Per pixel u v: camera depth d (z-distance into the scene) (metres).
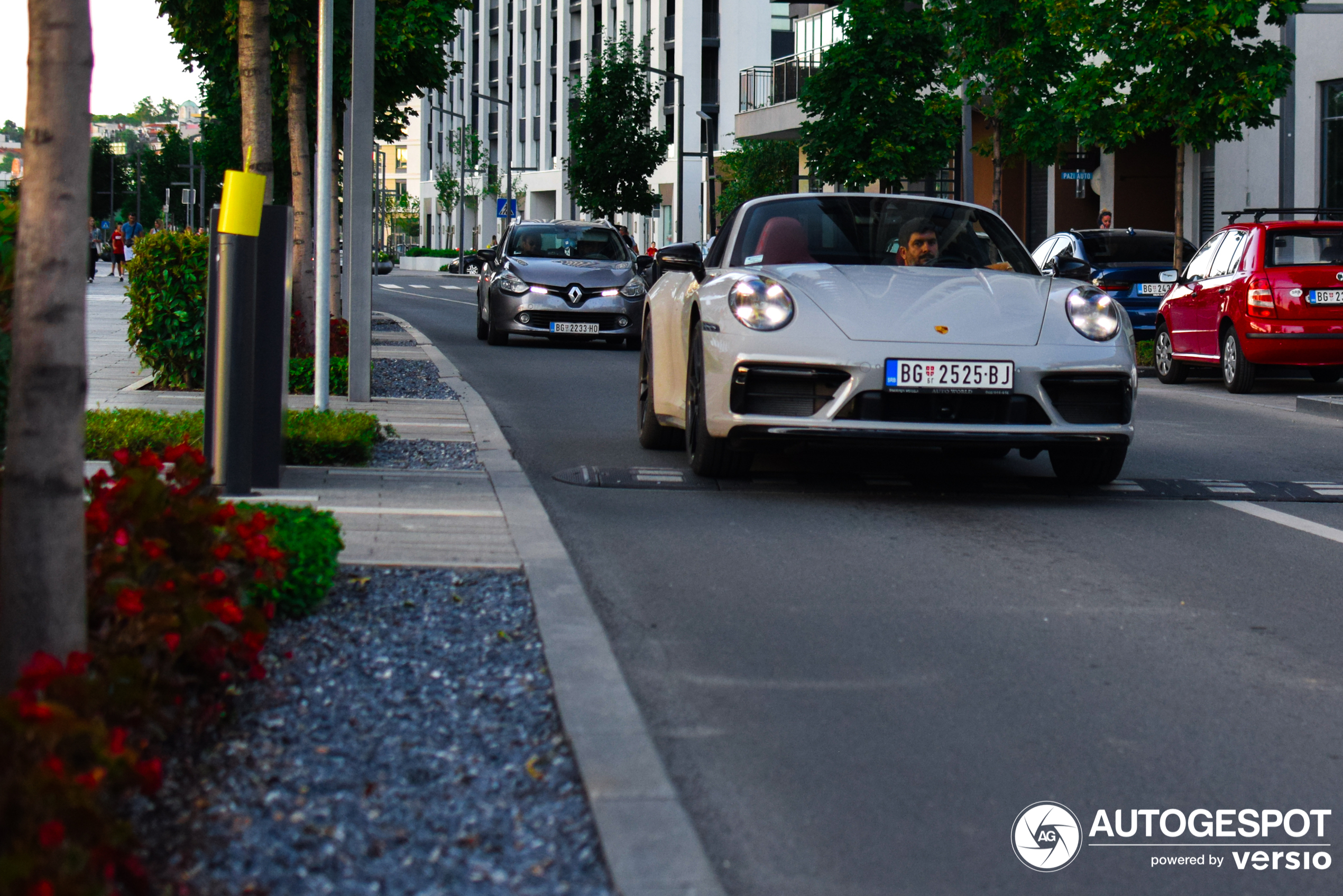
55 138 2.86
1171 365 16.47
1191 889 2.92
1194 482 8.14
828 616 4.95
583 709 3.66
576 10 76.44
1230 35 17.41
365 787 3.15
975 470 8.42
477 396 11.94
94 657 3.03
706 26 66.31
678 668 4.30
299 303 13.68
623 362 17.00
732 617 4.90
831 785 3.39
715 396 7.21
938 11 22.97
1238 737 3.82
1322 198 23.61
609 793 3.11
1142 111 18.38
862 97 26.08
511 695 3.82
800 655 4.47
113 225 104.81
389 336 20.48
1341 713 4.05
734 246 8.23
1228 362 14.98
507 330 19.39
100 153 121.62
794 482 7.81
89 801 2.27
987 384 6.97
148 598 3.24
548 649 4.20
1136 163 31.12
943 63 25.45
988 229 8.40
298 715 3.61
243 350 6.40
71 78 2.87
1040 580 5.58
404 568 5.21
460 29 18.39
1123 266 19.14
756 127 43.53
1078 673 4.36
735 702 3.99
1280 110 24.31
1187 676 4.36
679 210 42.47
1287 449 9.97
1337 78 23.08
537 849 2.86
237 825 2.93
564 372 15.30
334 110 18.59
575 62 76.31
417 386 12.66
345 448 7.75
